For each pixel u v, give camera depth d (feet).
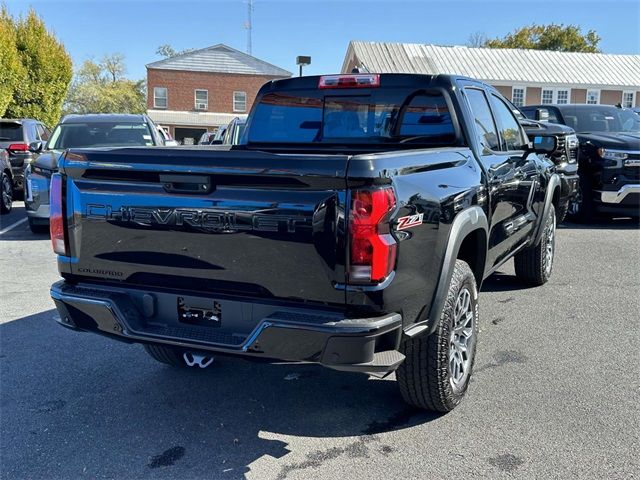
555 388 13.00
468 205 11.72
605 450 10.50
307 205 8.96
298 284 9.23
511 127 17.12
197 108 149.28
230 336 9.81
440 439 11.00
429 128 13.93
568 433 11.09
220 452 10.71
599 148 32.09
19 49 80.28
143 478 9.92
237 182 9.33
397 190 9.16
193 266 9.95
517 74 115.55
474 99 14.64
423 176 10.16
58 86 87.35
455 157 12.03
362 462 10.30
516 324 17.24
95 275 10.91
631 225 33.73
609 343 15.69
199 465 10.29
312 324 8.98
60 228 11.01
